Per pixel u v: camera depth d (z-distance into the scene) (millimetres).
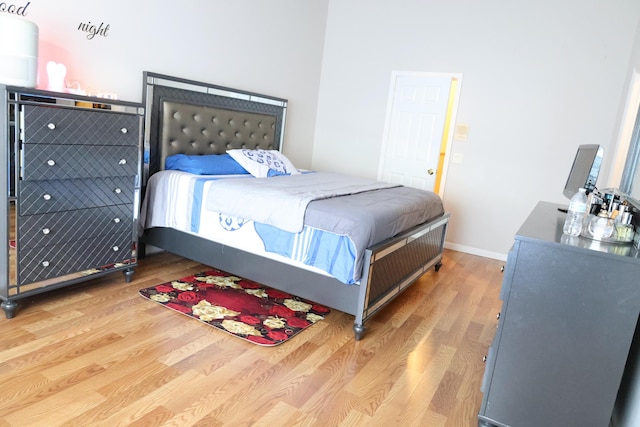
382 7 5160
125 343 2271
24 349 2109
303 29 5102
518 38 4520
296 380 2113
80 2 2883
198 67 3848
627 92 3730
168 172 3350
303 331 2646
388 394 2080
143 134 2947
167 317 2615
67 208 2555
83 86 2990
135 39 3277
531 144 4578
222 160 3684
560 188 4508
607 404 1688
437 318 3043
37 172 2359
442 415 1963
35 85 2426
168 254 3789
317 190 3123
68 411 1722
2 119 2201
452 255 4801
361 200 3010
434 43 4918
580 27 4262
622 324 1627
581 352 1700
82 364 2043
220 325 2582
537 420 1809
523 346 1790
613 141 4086
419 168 5168
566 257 1679
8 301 2361
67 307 2598
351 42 5398
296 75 5152
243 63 4340
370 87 5348
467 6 4707
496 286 3846
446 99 4926
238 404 1882
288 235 2719
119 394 1858
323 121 5695
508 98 4625
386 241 2746
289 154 5328
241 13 4199
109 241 2850
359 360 2371
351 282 2496
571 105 4375
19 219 2338
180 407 1819
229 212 2928
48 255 2510
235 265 3037
